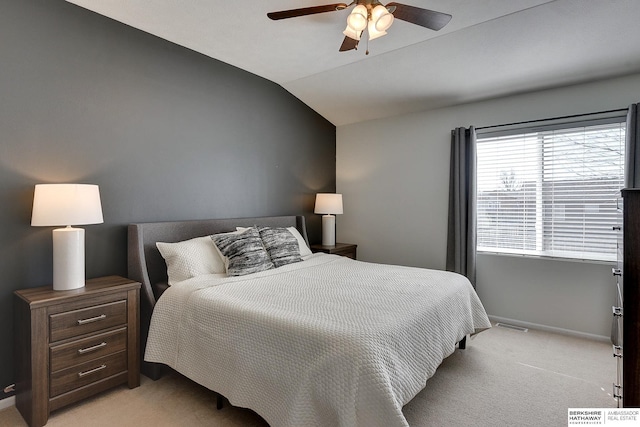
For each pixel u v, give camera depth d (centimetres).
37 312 189
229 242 279
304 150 443
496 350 289
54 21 233
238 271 269
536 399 213
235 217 359
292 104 425
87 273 251
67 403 199
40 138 227
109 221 263
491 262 371
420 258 419
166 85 298
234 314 191
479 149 382
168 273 266
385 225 448
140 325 251
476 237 371
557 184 337
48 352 193
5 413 207
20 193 219
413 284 246
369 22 218
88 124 250
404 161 430
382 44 299
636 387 123
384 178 448
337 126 493
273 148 401
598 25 248
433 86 359
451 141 387
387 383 143
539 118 340
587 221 322
